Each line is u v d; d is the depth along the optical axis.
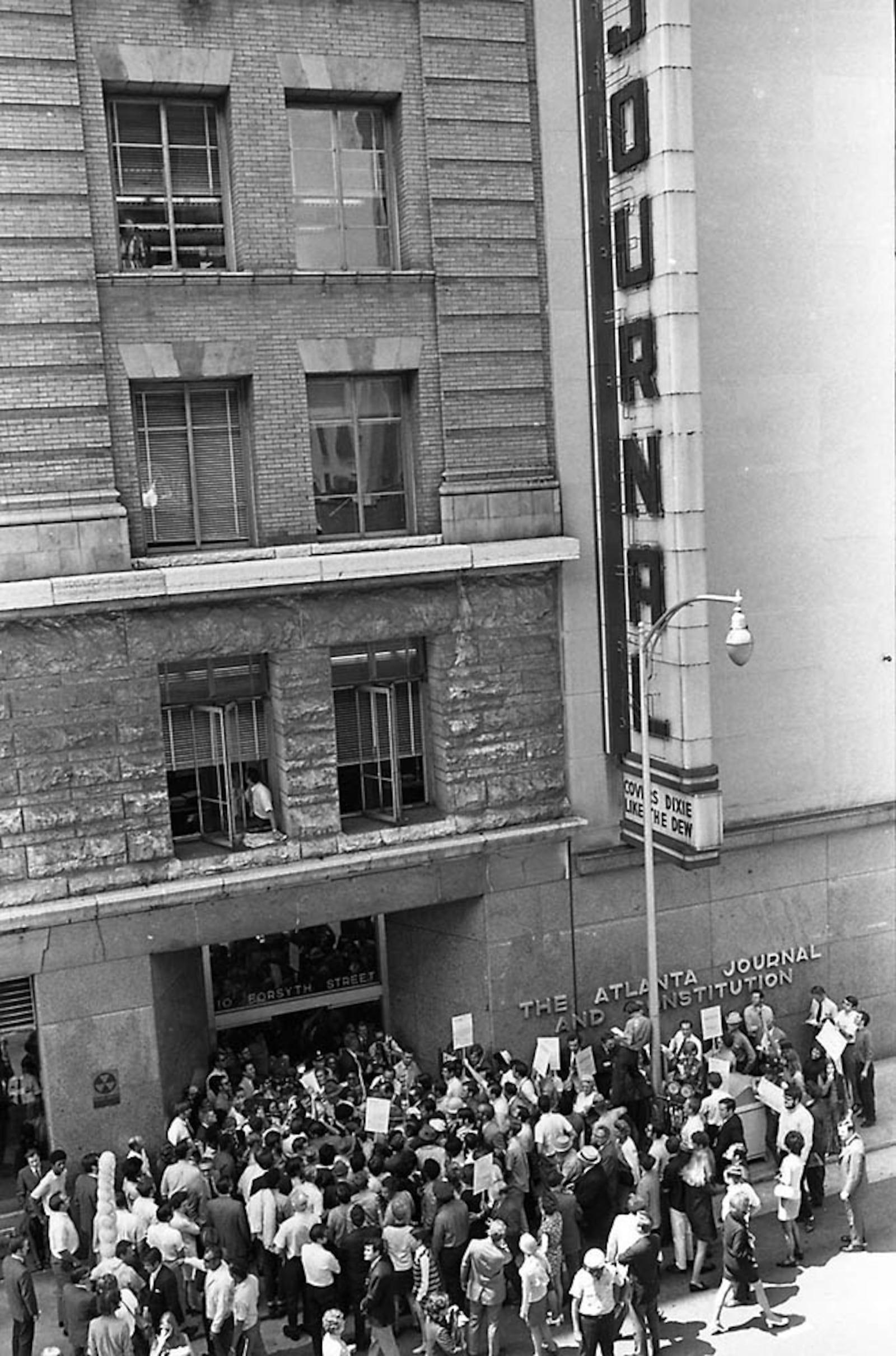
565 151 19.25
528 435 19.52
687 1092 17.56
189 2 17.28
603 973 20.73
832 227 20.97
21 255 16.62
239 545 18.61
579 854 20.33
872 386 21.55
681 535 18.30
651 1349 14.39
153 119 17.78
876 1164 19.20
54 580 16.80
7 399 16.73
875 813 22.19
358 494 19.17
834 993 22.42
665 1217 16.41
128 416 17.55
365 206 18.94
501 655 19.67
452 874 19.67
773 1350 14.62
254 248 17.95
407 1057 19.97
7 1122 18.31
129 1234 15.10
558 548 19.47
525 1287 14.27
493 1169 15.34
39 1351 15.36
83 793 17.56
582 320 19.56
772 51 20.27
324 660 18.69
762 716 21.44
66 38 16.59
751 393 20.70
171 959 18.89
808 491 21.30
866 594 21.92
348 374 18.73
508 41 18.80
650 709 19.34
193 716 18.56
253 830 19.00
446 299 18.83
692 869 18.98
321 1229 14.84
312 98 18.33
